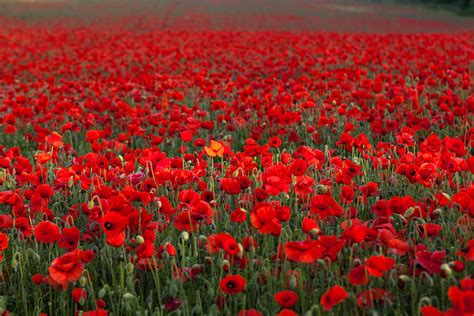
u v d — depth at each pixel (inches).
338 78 324.8
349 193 126.3
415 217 119.8
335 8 1870.1
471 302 77.4
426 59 462.3
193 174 138.6
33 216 139.3
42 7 1692.9
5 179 160.1
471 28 1154.0
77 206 141.9
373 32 1050.7
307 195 133.8
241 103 281.1
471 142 167.9
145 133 277.0
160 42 728.3
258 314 89.9
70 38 816.9
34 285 119.3
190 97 363.3
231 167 152.8
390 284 103.9
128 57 610.2
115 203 113.1
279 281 108.3
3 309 105.9
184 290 115.2
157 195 153.4
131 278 105.0
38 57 616.7
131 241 117.7
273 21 1312.7
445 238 119.9
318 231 100.3
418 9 1850.4
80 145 257.8
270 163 154.5
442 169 144.7
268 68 455.8
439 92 302.4
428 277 93.4
